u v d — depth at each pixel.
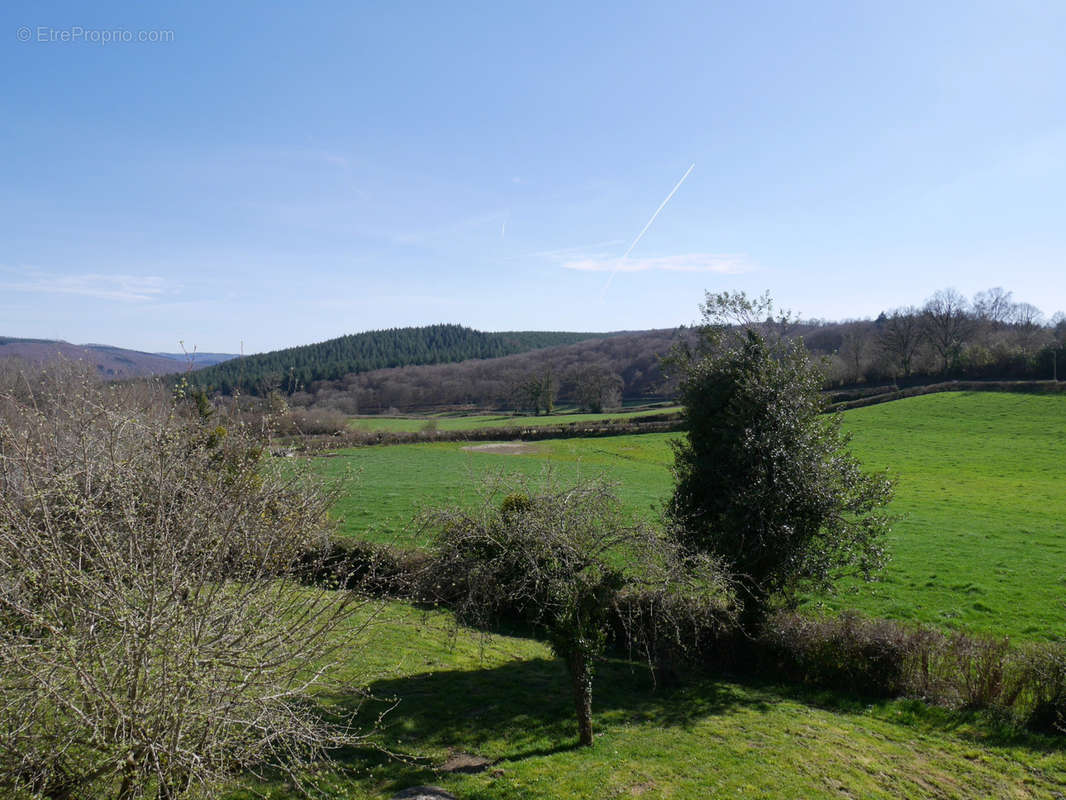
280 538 7.35
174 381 10.25
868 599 19.83
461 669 13.39
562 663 14.33
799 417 15.70
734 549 15.37
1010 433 52.28
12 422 7.21
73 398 7.55
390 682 12.32
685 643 14.50
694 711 12.30
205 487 6.46
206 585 6.02
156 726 5.27
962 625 17.73
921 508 32.62
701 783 9.49
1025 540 26.41
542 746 10.35
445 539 11.73
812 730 11.65
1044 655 12.16
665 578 10.85
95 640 5.21
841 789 9.62
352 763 9.20
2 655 4.79
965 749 11.16
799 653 14.23
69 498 5.43
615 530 10.93
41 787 5.23
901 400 65.38
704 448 16.67
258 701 5.71
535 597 10.70
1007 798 9.64
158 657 5.78
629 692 13.20
